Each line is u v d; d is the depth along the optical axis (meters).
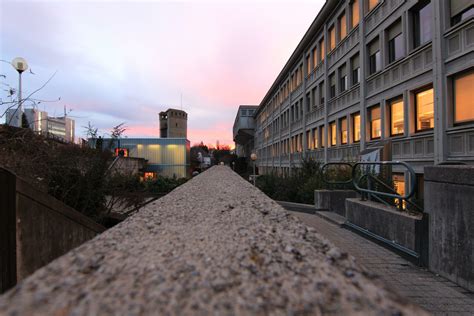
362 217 6.00
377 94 14.76
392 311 0.98
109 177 8.02
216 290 1.14
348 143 18.33
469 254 3.36
